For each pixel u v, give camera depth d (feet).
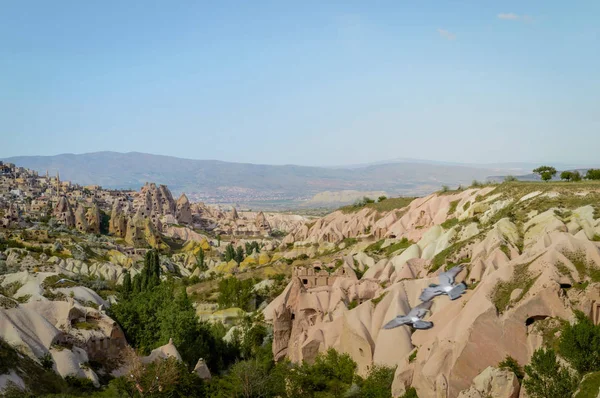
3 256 501.97
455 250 339.57
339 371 276.41
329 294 337.72
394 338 265.95
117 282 535.60
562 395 190.08
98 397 254.88
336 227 627.87
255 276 517.55
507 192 422.00
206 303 465.88
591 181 410.72
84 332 306.76
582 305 224.12
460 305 254.06
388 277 363.15
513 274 246.27
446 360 224.33
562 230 297.74
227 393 268.21
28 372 252.42
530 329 225.15
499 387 207.41
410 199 602.44
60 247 583.17
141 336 345.10
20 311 285.02
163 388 253.85
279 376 279.69
